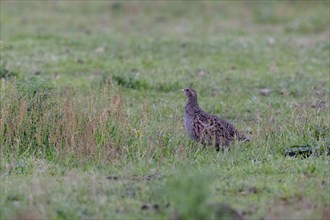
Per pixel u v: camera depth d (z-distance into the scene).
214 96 62.69
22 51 77.38
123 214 34.75
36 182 38.03
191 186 33.38
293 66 74.50
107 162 42.50
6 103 45.81
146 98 60.47
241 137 46.59
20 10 101.56
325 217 34.62
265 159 43.78
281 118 53.09
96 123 45.31
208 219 32.94
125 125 45.97
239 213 34.62
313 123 49.47
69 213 34.41
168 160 43.22
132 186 37.81
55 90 56.28
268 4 105.00
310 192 37.44
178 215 33.66
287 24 96.06
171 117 51.84
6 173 40.56
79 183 37.84
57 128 44.84
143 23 97.62
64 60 73.88
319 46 82.69
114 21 98.75
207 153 45.12
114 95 48.91
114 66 72.75
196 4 107.31
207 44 83.56
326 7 102.31
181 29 93.75
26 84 48.12
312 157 43.97
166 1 108.31
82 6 105.94
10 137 44.53
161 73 70.38
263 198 36.72
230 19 100.38
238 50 80.88
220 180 39.38
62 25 94.19
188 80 67.38
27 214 34.16
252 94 63.59
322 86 66.06
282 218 34.50
